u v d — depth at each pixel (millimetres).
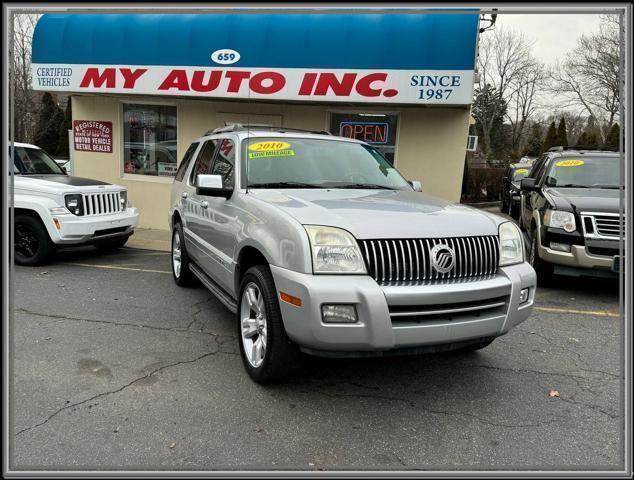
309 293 3020
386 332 3018
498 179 21016
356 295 3016
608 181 7344
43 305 5426
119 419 3148
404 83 8242
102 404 3320
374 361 4156
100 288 6211
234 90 8969
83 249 8992
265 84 8797
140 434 2998
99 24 9672
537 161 9375
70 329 4699
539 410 3426
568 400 3576
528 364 4195
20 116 22156
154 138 10914
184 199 5895
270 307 3361
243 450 2879
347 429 3123
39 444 2869
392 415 3303
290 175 4473
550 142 34125
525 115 43656
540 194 7207
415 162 9328
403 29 8195
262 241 3457
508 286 3393
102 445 2879
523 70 42062
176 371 3852
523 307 3521
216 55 8984
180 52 9172
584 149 8500
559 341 4750
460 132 9102
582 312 5699
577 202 6293
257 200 3822
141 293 6016
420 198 4188
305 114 9797
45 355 4082
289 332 3197
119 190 8086
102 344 4355
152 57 9336
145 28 9406
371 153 5180
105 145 11008
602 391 3732
